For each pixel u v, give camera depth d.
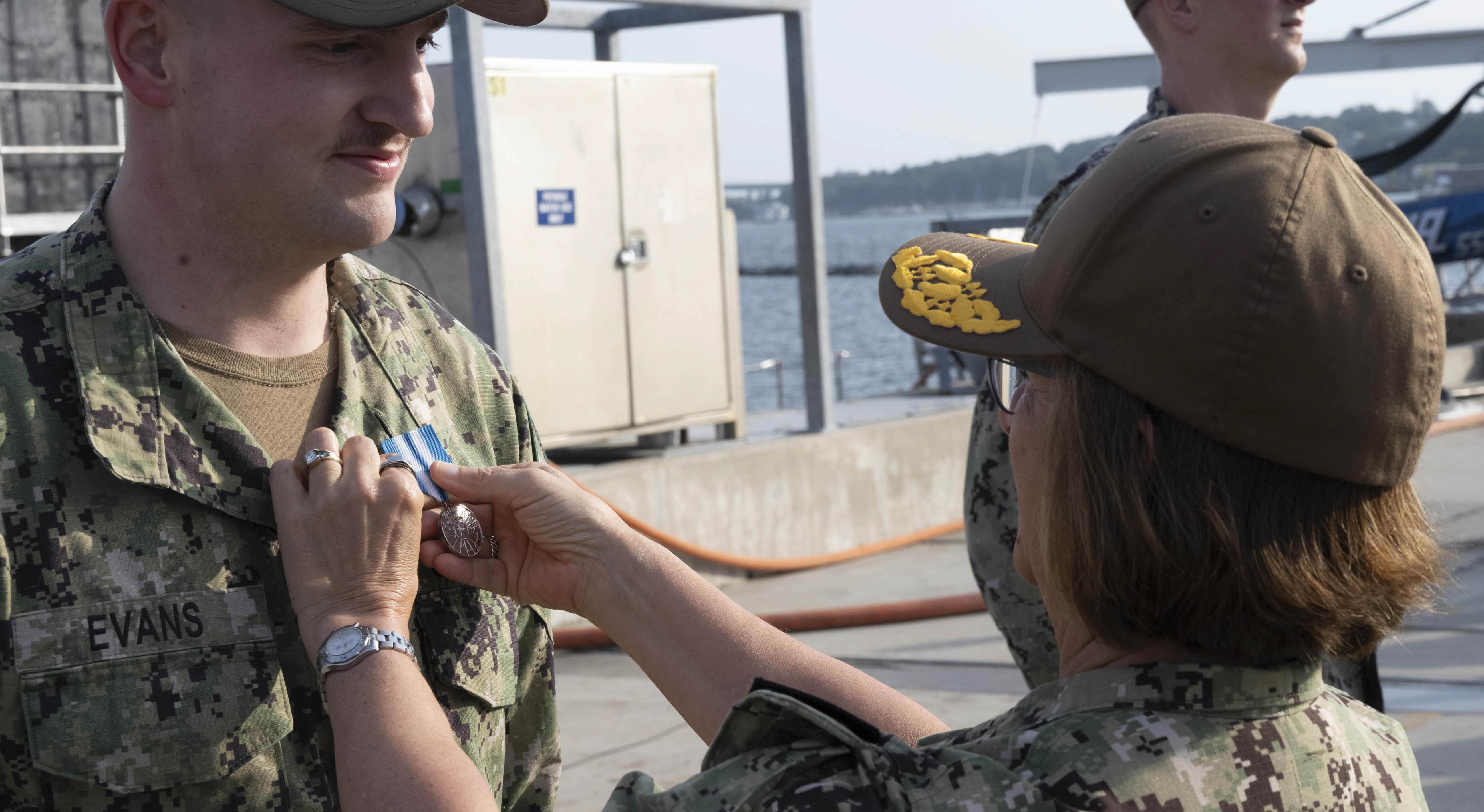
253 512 1.35
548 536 1.56
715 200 7.12
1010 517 2.23
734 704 1.36
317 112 1.28
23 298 1.31
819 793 1.04
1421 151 11.52
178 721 1.27
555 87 6.39
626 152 6.69
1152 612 1.07
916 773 1.04
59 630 1.24
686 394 7.02
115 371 1.31
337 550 1.32
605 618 1.59
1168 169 1.06
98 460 1.28
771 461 7.09
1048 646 2.26
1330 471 1.04
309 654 1.31
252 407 1.41
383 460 1.38
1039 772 1.04
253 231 1.34
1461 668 5.01
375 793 1.20
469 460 1.62
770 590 6.79
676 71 6.90
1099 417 1.09
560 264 6.44
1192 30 2.49
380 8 1.23
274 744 1.32
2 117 7.51
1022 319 1.15
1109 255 1.07
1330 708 1.13
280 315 1.43
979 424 2.28
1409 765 1.16
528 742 1.70
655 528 6.51
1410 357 1.04
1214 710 1.07
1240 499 1.05
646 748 4.47
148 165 1.34
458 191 6.39
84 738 1.24
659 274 6.86
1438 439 10.84
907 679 5.22
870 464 7.64
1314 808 1.04
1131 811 1.00
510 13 1.67
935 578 6.97
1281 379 1.02
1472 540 7.21
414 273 6.61
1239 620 1.05
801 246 7.48
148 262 1.36
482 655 1.53
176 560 1.30
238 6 1.25
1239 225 1.02
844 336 66.81
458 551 1.50
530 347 6.34
